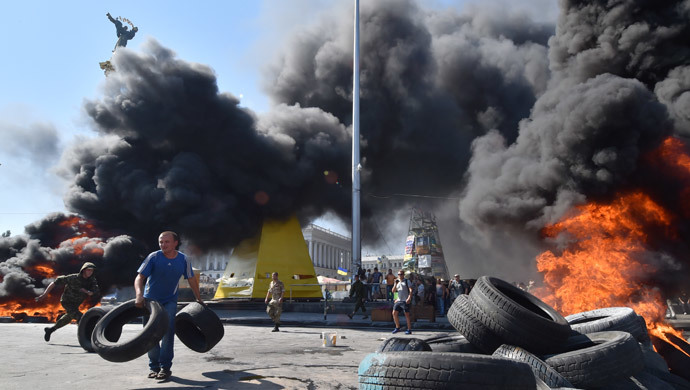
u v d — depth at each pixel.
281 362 5.82
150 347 4.06
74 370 4.89
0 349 6.75
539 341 4.84
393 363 3.28
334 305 18.97
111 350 3.98
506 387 3.08
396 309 11.45
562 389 3.75
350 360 6.12
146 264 4.45
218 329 4.92
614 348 4.41
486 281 5.55
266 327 13.74
